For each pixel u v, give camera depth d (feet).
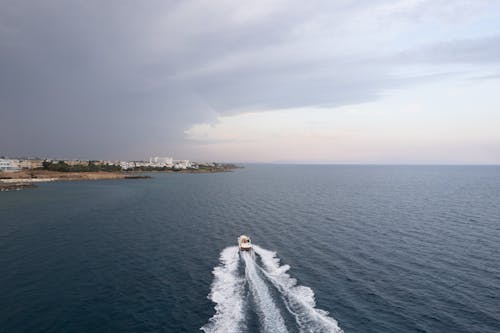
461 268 135.74
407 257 150.00
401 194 421.18
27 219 248.93
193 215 270.05
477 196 392.27
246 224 231.09
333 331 88.48
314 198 384.06
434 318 95.96
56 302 107.14
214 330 89.81
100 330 90.48
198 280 125.70
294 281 122.62
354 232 200.64
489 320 94.99
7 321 94.58
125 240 186.70
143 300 108.68
